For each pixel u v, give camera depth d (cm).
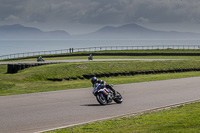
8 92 3194
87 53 11438
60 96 2747
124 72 5578
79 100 2512
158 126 1427
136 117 1766
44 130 1493
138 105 2267
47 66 5803
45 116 1848
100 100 2280
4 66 6931
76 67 5550
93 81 2309
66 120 1744
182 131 1264
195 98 2598
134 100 2506
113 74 5409
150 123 1542
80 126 1570
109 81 4359
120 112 1998
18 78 4544
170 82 3981
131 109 2108
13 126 1591
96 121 1711
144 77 5081
